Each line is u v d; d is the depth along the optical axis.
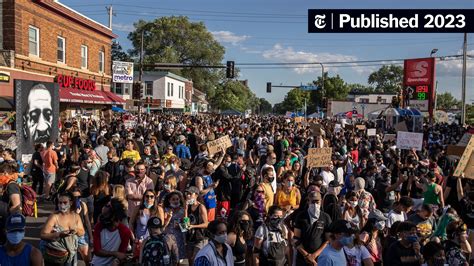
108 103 33.38
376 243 7.45
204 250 5.65
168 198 7.45
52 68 26.61
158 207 7.45
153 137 15.49
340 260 5.55
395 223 6.53
